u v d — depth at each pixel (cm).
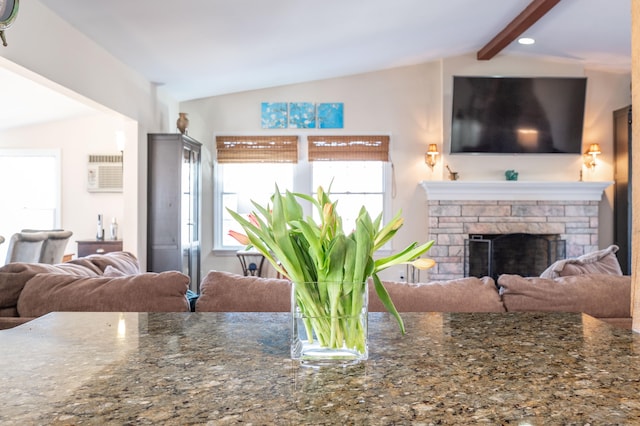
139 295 221
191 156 618
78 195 708
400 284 228
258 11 422
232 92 700
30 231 550
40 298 224
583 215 671
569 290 226
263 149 704
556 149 675
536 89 663
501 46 607
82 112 678
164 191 567
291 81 686
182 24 427
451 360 94
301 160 708
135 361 94
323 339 92
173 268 563
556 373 85
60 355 98
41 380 82
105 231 708
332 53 577
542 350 101
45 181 715
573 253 671
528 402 71
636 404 70
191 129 705
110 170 705
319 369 88
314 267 95
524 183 661
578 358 95
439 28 546
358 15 468
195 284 640
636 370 87
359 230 91
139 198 550
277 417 66
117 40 448
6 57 327
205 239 707
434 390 76
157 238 566
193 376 84
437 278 673
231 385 79
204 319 137
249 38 486
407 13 484
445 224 673
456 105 667
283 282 225
